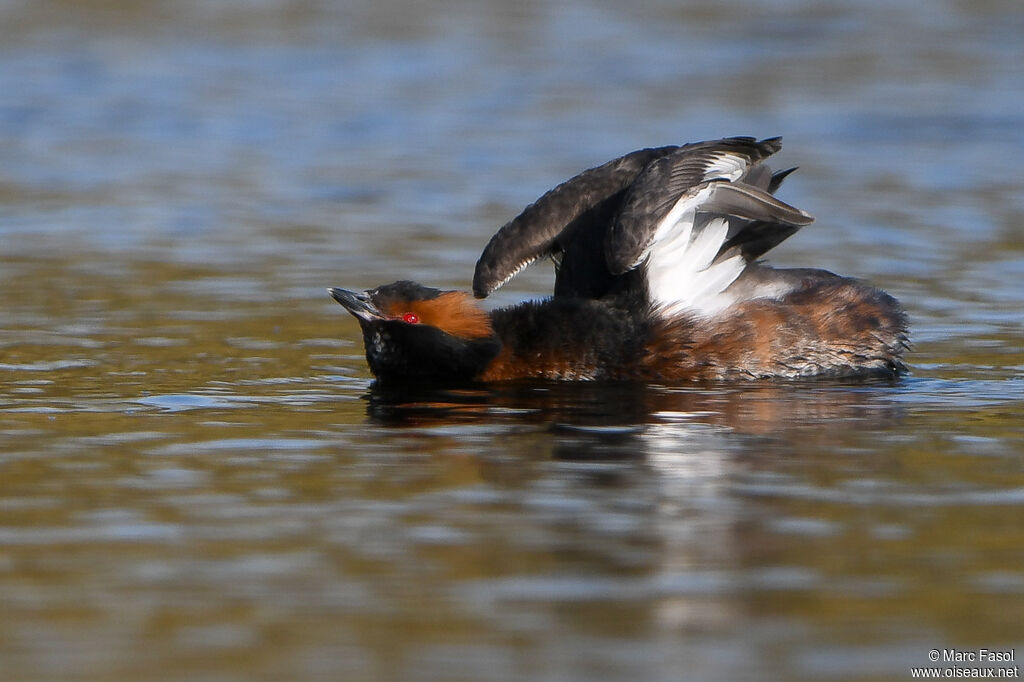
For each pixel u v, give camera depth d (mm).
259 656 7324
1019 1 39812
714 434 11438
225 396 12781
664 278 13852
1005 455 10680
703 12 39156
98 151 26172
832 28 37062
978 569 8383
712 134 26656
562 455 10805
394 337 13539
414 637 7535
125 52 34375
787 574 8344
